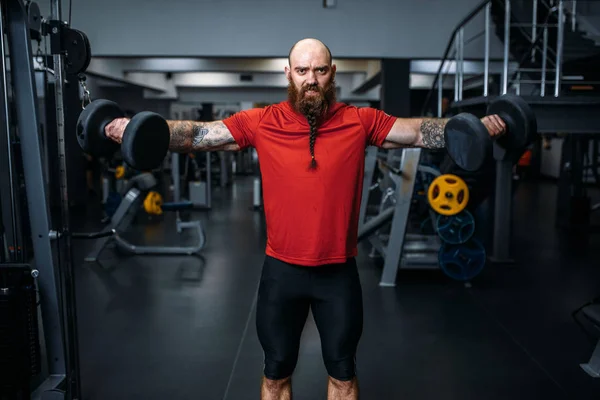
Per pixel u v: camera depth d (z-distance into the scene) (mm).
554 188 10133
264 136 1255
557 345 2549
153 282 3650
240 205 7734
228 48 6832
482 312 3043
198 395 2043
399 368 2295
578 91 4695
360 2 6785
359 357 2412
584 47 5539
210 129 1267
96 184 8977
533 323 2857
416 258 3727
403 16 6812
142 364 2324
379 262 4262
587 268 4074
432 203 3316
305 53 1199
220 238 5289
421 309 3096
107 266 4074
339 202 1245
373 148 4094
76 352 1891
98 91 10625
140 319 2906
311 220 1239
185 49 6832
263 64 8477
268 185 1272
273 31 6805
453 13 6809
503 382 2160
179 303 3197
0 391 1655
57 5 1725
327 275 1287
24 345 1660
